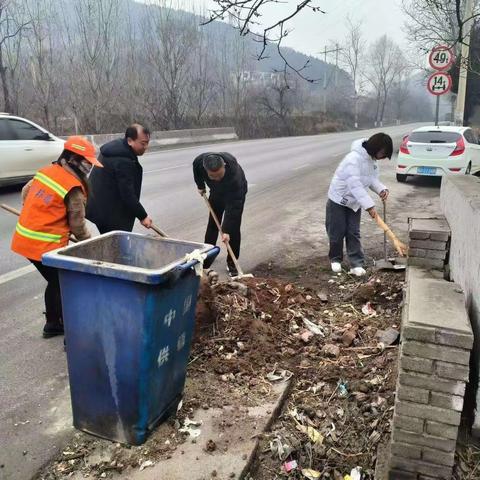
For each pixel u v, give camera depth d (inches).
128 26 1039.6
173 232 288.4
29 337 161.3
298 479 102.0
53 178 145.9
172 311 105.7
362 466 104.2
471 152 463.8
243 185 210.7
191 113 1198.3
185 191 410.6
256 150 821.2
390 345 148.9
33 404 126.3
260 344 146.8
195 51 1181.1
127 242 128.5
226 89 1339.8
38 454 108.6
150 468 102.4
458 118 607.2
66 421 119.3
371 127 2822.3
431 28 434.0
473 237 115.1
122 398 105.3
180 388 119.6
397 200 393.7
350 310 179.9
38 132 422.6
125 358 102.0
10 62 848.9
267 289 181.3
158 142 866.8
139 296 97.0
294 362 142.3
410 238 168.1
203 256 110.3
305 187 447.5
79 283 101.3
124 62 1033.5
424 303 102.3
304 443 110.8
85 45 945.5
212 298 156.8
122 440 109.0
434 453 93.1
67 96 941.2
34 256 146.9
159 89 1110.4
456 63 299.7
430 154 457.7
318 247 262.1
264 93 1476.4
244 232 293.1
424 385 91.1
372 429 113.0
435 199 396.2
